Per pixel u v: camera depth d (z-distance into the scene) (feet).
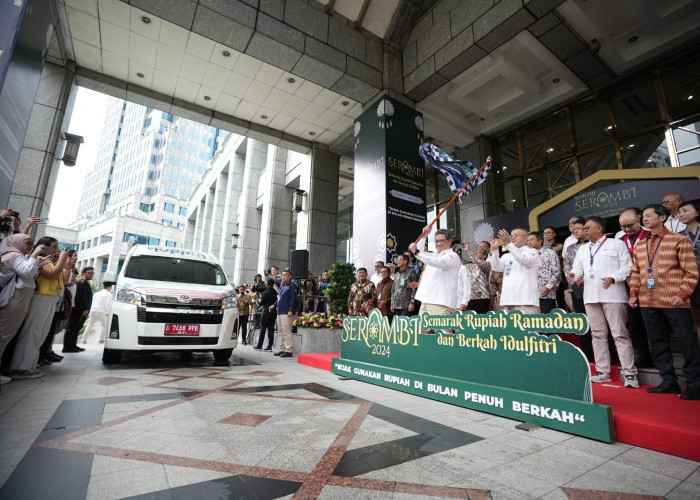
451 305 12.23
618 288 10.86
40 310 13.23
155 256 19.33
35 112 25.48
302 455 6.34
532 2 21.34
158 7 21.57
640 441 6.99
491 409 9.27
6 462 5.72
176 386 12.01
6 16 11.38
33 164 24.67
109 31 24.89
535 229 24.62
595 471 5.83
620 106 27.84
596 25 23.40
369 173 28.99
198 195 89.15
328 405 9.89
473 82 28.43
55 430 7.37
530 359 8.84
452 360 10.75
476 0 24.80
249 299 32.71
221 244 62.34
